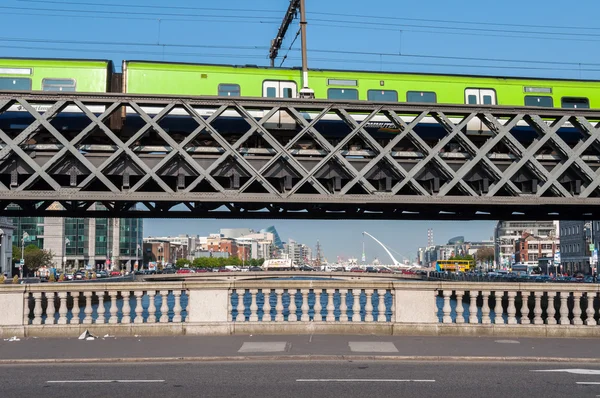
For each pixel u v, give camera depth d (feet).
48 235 435.12
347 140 76.28
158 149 77.05
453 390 31.50
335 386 32.37
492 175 80.33
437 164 78.33
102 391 31.30
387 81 83.35
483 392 31.09
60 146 73.51
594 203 80.18
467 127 85.97
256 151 77.71
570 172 82.79
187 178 93.20
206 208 90.63
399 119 77.20
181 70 78.54
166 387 32.17
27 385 32.89
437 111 77.15
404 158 83.46
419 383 33.22
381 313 51.21
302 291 51.57
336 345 45.11
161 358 40.68
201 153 78.48
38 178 74.69
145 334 49.55
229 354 41.63
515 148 79.56
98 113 77.61
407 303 50.49
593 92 89.20
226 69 79.87
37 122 71.51
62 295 50.29
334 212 92.48
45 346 44.98
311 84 81.15
